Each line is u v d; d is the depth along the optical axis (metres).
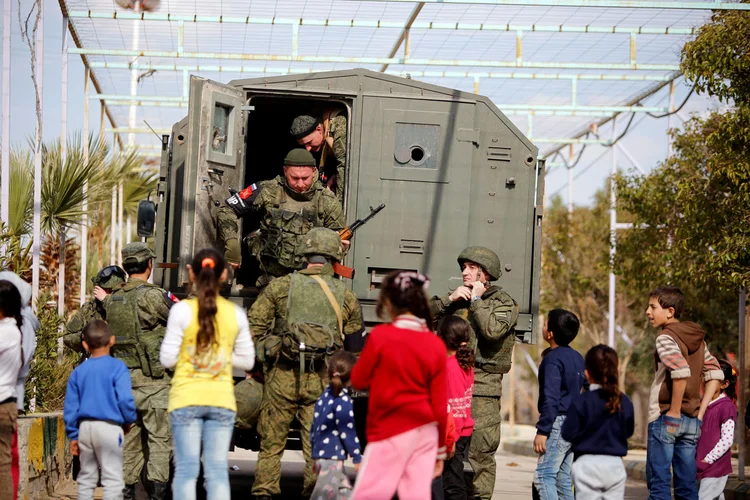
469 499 11.61
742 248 17.41
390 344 7.95
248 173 16.77
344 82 12.88
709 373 10.81
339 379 9.48
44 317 14.50
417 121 12.91
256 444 12.63
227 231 11.75
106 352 9.63
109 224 25.69
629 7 13.86
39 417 12.51
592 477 9.17
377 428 7.98
